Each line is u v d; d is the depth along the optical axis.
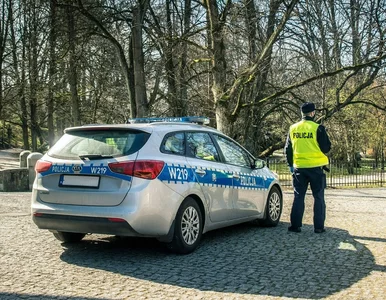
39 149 39.25
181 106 21.59
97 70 23.00
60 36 20.73
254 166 8.15
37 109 37.38
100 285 4.90
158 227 5.89
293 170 8.02
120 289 4.76
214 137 7.41
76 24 19.98
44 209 6.09
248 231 8.02
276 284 4.93
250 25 17.70
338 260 5.96
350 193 17.11
